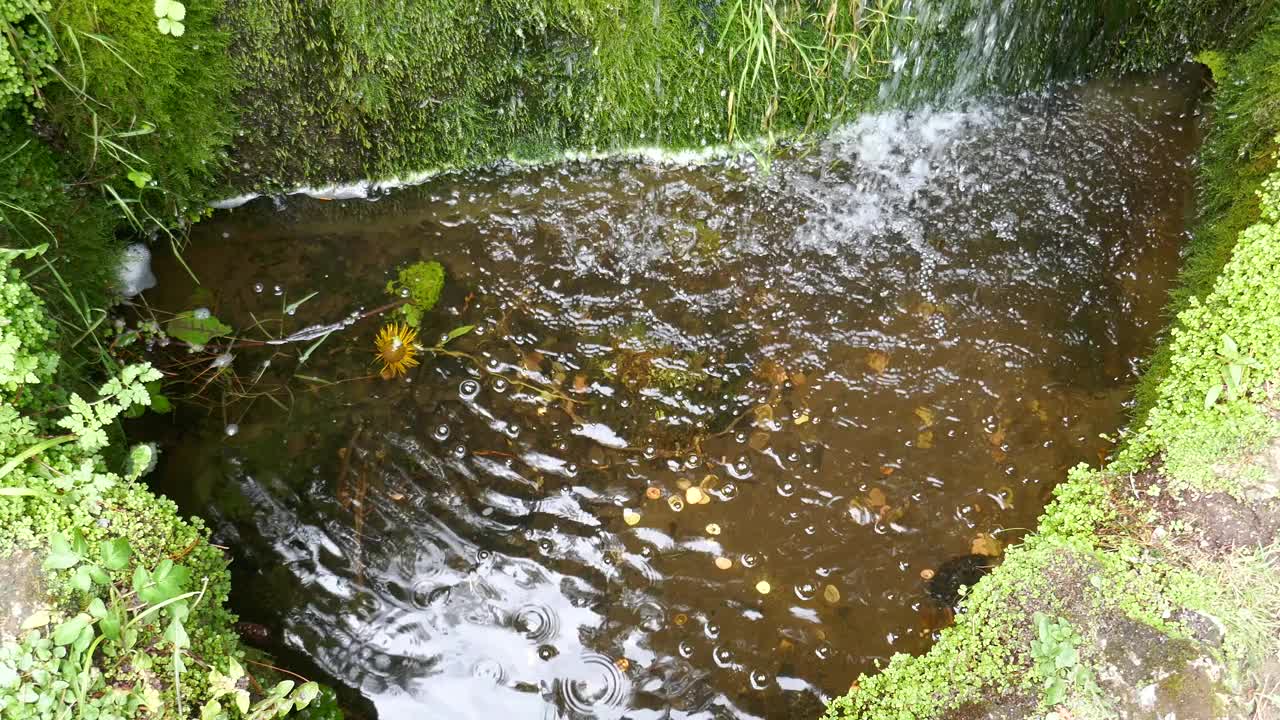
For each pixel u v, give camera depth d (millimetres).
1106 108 3637
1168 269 3348
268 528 2766
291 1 2705
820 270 3338
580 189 3469
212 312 3104
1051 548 2396
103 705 1915
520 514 2836
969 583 2756
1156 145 3584
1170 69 3645
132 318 3004
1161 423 2578
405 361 3070
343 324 3129
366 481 2863
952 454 2986
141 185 2771
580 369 3111
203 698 2061
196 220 3227
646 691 2570
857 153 3572
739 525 2846
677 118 3375
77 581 1934
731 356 3156
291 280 3203
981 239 3408
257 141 3094
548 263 3318
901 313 3256
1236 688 2098
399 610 2662
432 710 2529
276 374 3014
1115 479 2531
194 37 2695
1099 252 3381
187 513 2762
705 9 3039
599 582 2736
